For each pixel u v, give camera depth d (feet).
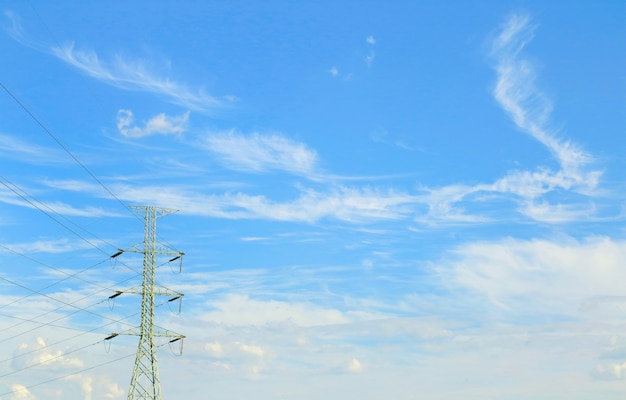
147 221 581.53
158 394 549.13
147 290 568.41
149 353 556.51
